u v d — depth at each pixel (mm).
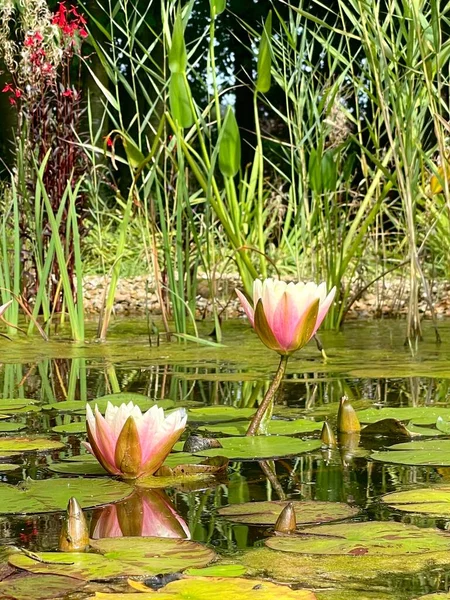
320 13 10039
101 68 10062
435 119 3232
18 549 1073
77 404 2285
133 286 7672
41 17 5305
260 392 2529
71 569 974
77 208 5547
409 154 3670
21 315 5684
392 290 6141
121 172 10312
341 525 1153
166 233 4148
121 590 907
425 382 2678
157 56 10430
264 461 1619
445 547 1056
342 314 4715
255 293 1769
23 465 1582
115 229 9273
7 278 4684
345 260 4594
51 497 1332
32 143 5527
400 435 1839
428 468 1531
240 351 3605
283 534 1125
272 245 7391
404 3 3477
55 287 5672
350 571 975
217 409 2168
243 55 12133
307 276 6141
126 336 4398
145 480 1470
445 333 4297
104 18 9898
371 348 3631
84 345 3945
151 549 1047
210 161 4152
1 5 5309
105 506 1293
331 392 2492
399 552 1037
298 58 4664
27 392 2596
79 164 5566
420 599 878
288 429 1880
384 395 2410
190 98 3750
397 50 3723
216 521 1198
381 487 1387
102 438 1470
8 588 921
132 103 11398
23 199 5430
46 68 5332
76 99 5496
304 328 1753
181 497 1345
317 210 4629
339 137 4711
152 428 1473
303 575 965
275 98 11938
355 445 1744
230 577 917
